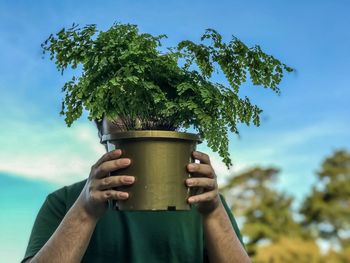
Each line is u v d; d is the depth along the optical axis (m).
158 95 1.74
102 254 2.05
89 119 1.74
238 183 10.69
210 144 1.78
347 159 10.70
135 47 1.72
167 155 1.73
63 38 1.78
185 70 1.85
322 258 10.12
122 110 1.76
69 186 2.15
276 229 10.41
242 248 1.96
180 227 2.10
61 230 1.77
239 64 1.87
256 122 1.88
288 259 10.13
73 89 1.76
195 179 1.75
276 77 1.87
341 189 10.55
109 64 1.76
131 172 1.73
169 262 2.07
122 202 1.73
